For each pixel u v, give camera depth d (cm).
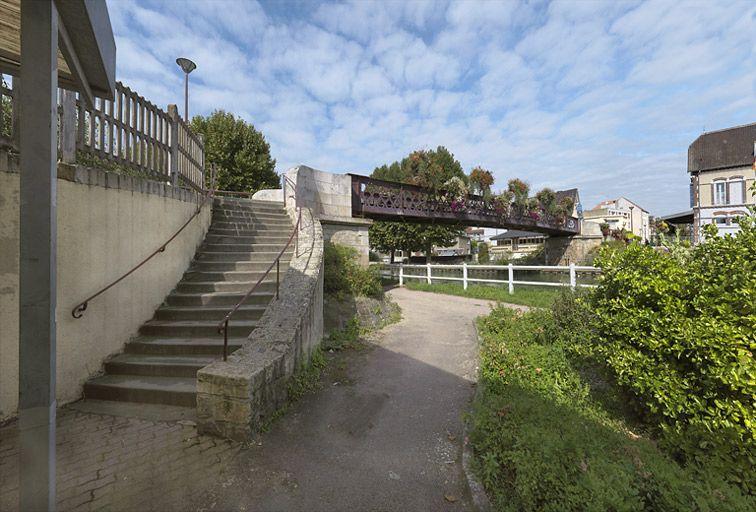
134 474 296
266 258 772
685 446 285
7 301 379
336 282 894
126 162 551
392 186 1545
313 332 562
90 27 234
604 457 261
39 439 194
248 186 2484
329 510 263
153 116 625
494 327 689
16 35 306
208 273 675
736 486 232
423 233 3209
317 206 1155
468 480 288
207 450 331
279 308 505
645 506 220
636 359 336
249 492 279
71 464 308
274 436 359
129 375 468
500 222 2192
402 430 375
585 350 463
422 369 552
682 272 334
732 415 267
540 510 235
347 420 396
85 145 481
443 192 1769
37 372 195
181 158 737
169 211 630
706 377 294
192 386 432
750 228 335
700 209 2817
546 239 3653
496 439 304
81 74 276
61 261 423
